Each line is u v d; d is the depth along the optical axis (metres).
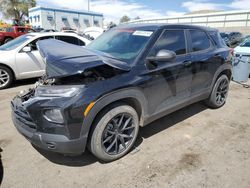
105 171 2.56
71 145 2.28
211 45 4.00
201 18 34.47
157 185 2.35
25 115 2.37
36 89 2.42
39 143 2.30
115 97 2.45
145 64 2.79
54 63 2.21
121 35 3.39
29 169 2.58
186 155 2.86
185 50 3.41
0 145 3.06
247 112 4.28
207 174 2.50
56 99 2.19
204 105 4.57
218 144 3.12
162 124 3.72
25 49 5.86
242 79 6.63
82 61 2.22
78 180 2.42
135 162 2.71
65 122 2.20
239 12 30.12
